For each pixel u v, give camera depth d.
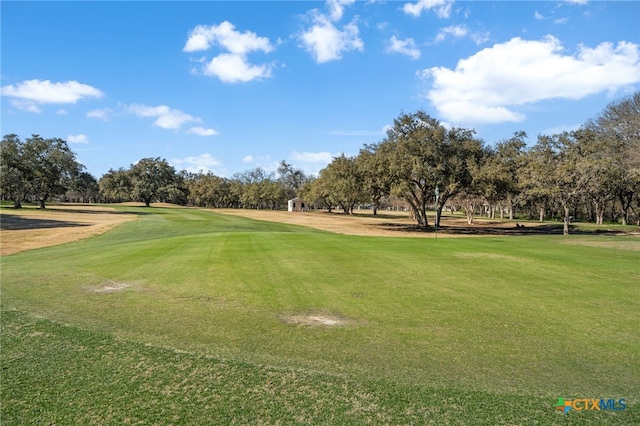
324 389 4.52
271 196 112.44
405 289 9.23
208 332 6.42
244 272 11.34
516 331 6.43
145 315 7.34
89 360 5.33
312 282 9.99
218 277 10.70
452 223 62.62
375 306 7.84
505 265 12.41
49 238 30.00
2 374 4.94
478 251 15.93
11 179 66.94
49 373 4.96
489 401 4.25
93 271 12.00
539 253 15.62
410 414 4.00
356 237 22.34
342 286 9.55
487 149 45.09
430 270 11.53
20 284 10.18
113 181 105.62
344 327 6.64
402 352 5.58
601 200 57.03
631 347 5.77
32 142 70.75
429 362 5.25
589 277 10.60
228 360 5.30
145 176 106.81
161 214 63.75
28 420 3.96
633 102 44.81
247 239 20.58
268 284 9.80
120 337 6.20
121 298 8.61
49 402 4.28
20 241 28.02
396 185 40.31
